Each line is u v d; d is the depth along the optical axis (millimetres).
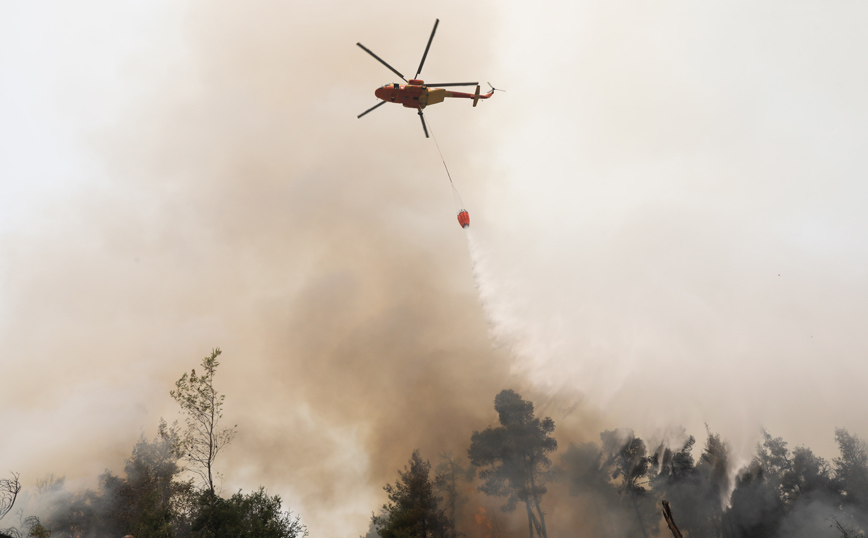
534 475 38156
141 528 22562
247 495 23719
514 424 38500
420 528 30984
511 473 37656
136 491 29172
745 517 35969
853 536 32094
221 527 21891
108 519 31188
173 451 23203
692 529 36812
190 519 23328
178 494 24828
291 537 23578
